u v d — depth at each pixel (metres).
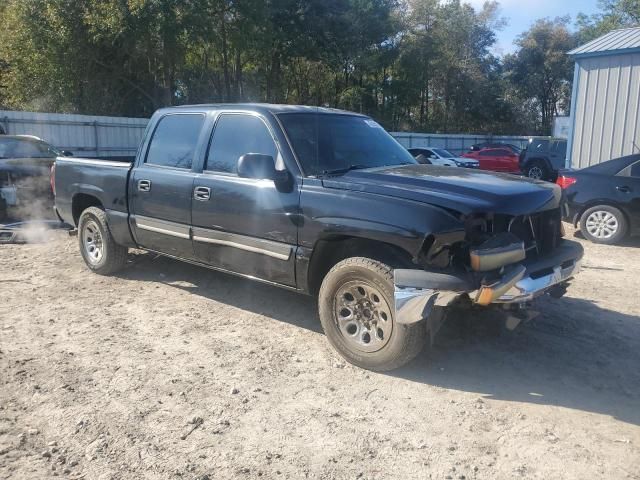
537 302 5.83
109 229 6.36
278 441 3.33
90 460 3.12
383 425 3.52
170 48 29.09
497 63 56.75
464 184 4.26
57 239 8.62
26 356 4.41
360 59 42.47
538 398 3.86
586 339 4.87
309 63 43.22
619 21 50.12
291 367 4.29
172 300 5.81
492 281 3.73
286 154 4.68
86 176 6.51
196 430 3.43
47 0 27.75
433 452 3.24
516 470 3.08
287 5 35.62
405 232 3.85
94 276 6.63
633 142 11.05
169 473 3.01
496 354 4.55
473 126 57.16
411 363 4.36
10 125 20.95
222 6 30.88
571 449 3.28
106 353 4.50
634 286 6.49
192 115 5.54
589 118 12.55
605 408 3.74
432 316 3.98
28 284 6.31
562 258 4.38
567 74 59.81
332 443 3.32
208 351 4.57
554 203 4.54
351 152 5.00
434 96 56.19
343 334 4.32
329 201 4.28
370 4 40.22
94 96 31.61
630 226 8.94
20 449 3.20
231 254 5.04
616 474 3.05
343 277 4.20
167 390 3.91
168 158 5.66
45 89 30.78
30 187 9.41
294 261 4.53
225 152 5.15
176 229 5.48
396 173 4.57
